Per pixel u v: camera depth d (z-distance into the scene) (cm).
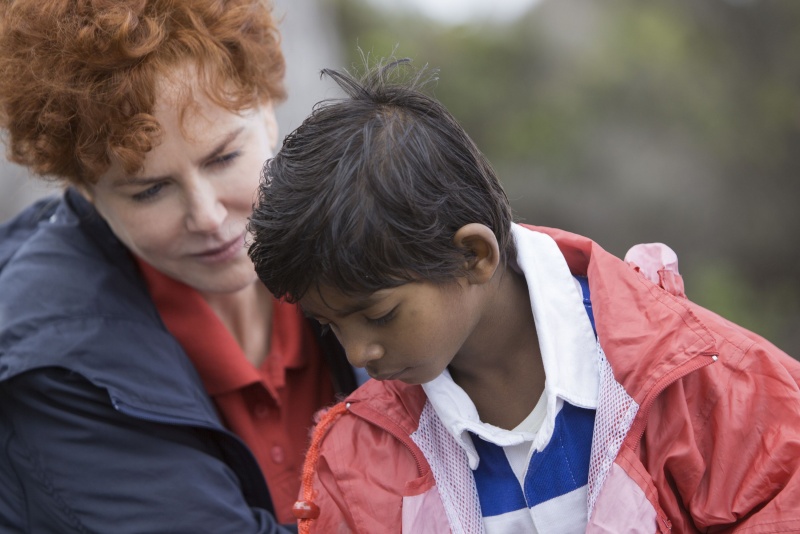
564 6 1082
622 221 991
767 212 1030
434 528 176
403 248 151
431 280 155
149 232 209
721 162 1037
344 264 150
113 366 209
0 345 208
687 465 166
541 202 980
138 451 210
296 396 238
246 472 220
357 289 152
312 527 187
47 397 209
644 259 190
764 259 1021
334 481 187
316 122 160
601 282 174
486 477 177
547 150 1002
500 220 166
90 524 211
